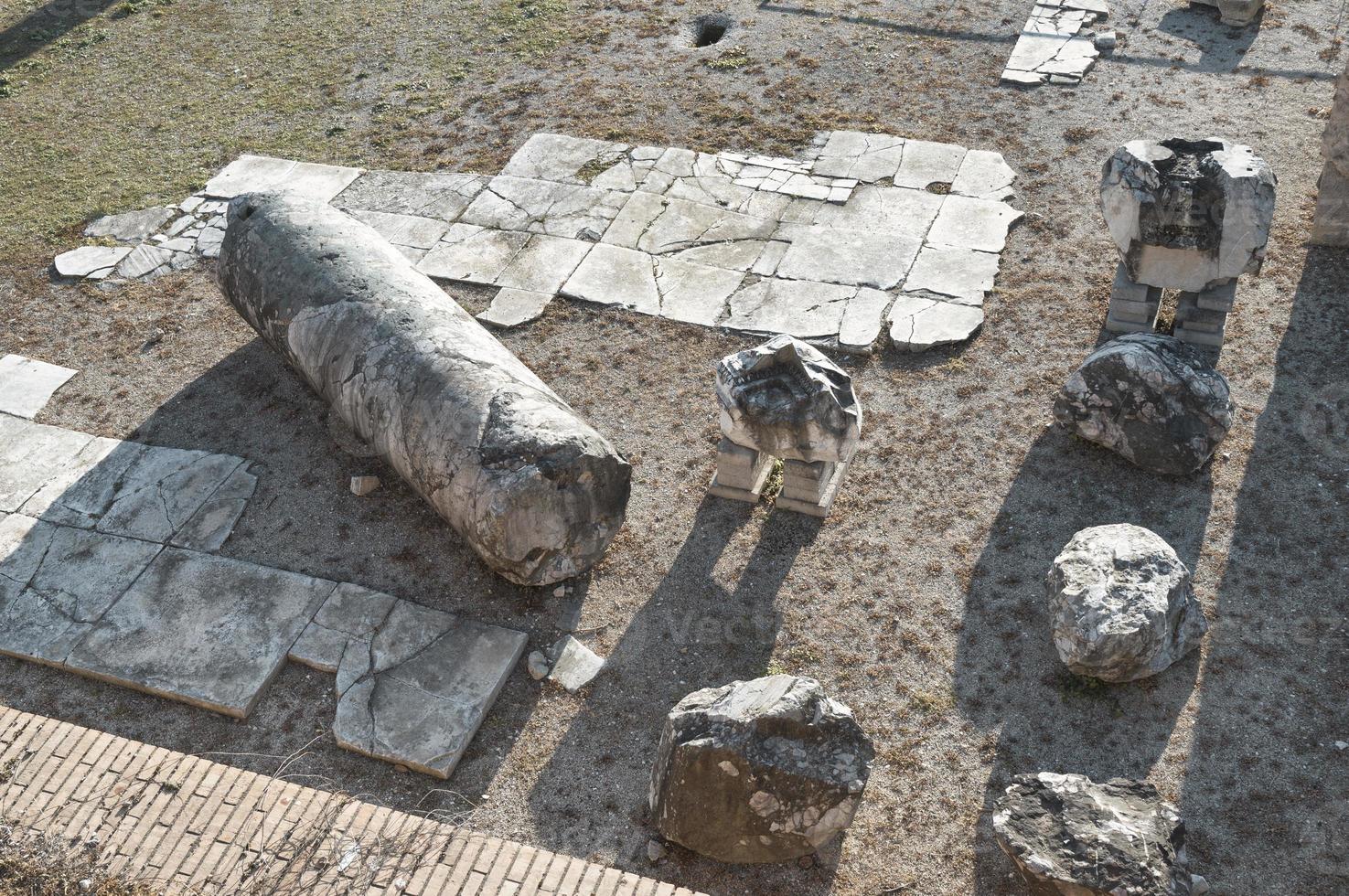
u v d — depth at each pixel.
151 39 13.54
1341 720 5.99
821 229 9.77
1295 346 8.34
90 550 7.18
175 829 4.92
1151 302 8.36
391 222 10.16
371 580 6.98
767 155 10.79
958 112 11.20
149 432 8.15
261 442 8.02
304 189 10.67
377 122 11.76
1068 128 10.81
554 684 6.36
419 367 6.94
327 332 7.38
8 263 9.94
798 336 8.64
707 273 9.36
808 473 7.07
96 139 11.71
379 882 4.73
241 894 4.67
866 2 13.24
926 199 10.02
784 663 6.44
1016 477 7.49
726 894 5.42
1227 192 7.47
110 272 9.76
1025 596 6.73
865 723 6.12
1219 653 6.35
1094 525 7.14
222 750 6.11
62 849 4.77
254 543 7.24
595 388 8.38
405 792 5.89
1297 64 11.49
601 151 10.98
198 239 10.12
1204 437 7.21
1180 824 5.24
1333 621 6.48
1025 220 9.74
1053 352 8.42
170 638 6.60
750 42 12.62
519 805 5.81
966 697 6.23
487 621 6.73
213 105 12.20
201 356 8.84
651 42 12.84
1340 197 8.93
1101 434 7.44
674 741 5.34
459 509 6.48
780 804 5.25
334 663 6.44
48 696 6.41
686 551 7.11
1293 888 5.32
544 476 6.29
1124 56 11.86
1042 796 5.32
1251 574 6.77
